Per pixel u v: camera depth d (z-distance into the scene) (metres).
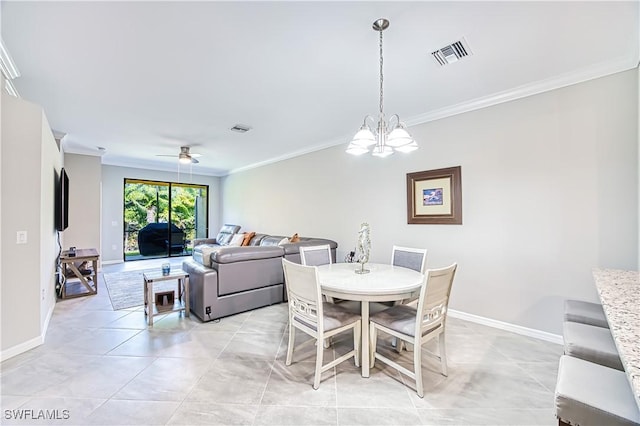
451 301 3.45
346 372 2.27
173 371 2.25
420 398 1.94
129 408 1.81
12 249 2.47
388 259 4.12
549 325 2.76
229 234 7.23
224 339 2.83
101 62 2.40
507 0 1.70
